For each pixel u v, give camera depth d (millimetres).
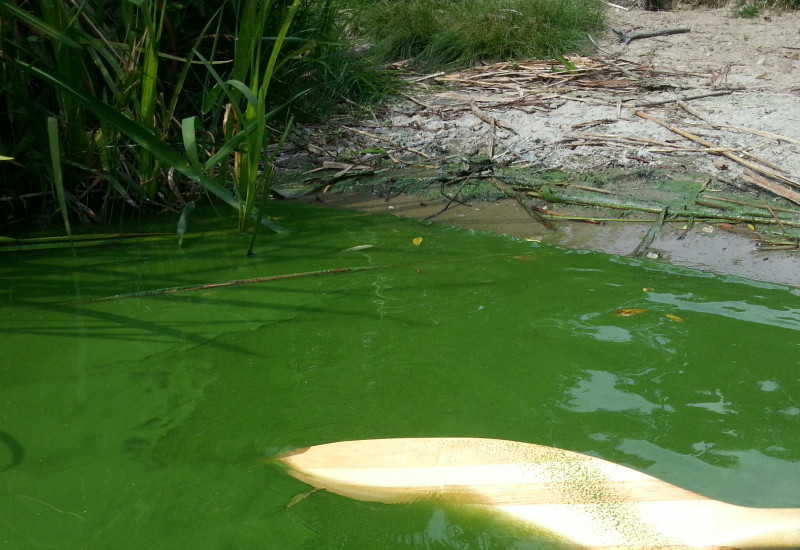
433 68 3699
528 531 875
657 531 866
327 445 1024
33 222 1931
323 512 914
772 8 4871
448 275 1557
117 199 1993
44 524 897
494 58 3770
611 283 1497
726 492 917
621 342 1261
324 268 1612
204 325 1363
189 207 1784
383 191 2178
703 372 1166
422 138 2670
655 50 3910
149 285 1545
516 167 2332
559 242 1746
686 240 1729
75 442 1043
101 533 884
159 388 1167
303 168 2412
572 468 960
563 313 1370
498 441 1015
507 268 1587
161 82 2221
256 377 1190
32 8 1920
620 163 2301
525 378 1166
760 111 2754
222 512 912
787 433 1021
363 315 1386
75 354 1270
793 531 856
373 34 4055
